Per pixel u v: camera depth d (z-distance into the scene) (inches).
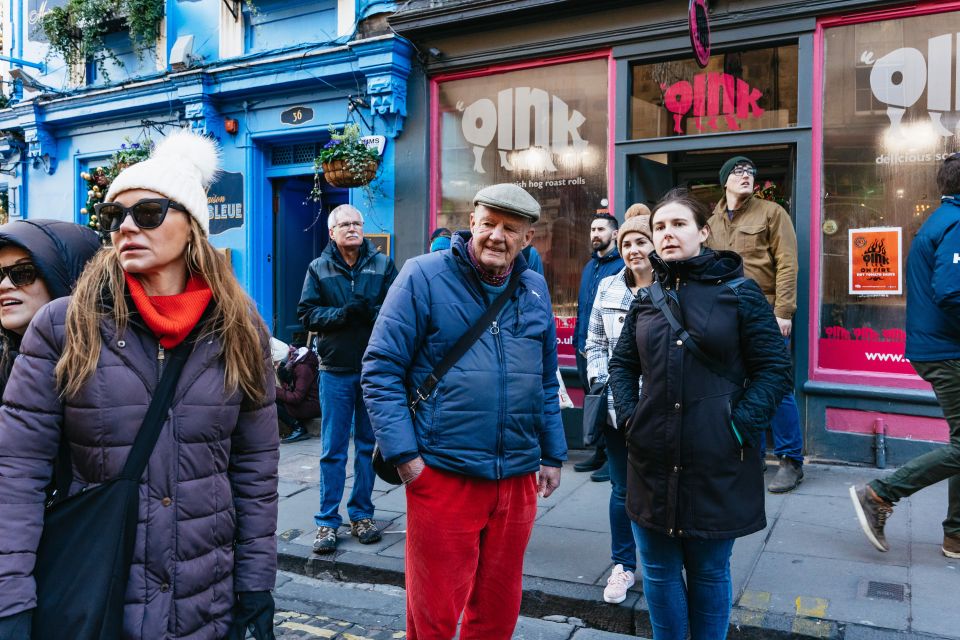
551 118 257.0
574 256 254.2
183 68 326.0
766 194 234.1
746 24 222.4
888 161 209.9
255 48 318.0
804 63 216.5
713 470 98.0
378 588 155.8
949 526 150.1
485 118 268.2
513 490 102.7
